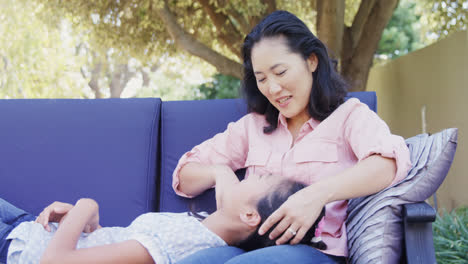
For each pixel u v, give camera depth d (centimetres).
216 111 213
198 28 664
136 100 216
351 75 562
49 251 135
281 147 176
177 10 629
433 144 146
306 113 176
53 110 213
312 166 164
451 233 314
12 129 209
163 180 208
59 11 595
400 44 1181
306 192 140
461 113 462
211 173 179
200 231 151
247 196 149
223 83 1192
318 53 169
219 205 163
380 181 144
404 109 602
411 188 139
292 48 163
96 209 154
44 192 203
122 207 202
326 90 168
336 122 167
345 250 152
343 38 573
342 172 147
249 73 186
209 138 210
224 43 625
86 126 211
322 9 505
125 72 1365
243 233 149
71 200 202
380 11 542
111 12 598
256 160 176
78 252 136
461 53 462
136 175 205
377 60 1077
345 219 161
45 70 684
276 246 134
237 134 191
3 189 203
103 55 684
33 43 668
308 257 131
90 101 216
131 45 634
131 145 208
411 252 133
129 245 142
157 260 141
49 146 208
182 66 748
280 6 644
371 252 138
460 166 460
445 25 584
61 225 143
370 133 157
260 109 187
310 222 136
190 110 215
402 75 605
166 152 211
